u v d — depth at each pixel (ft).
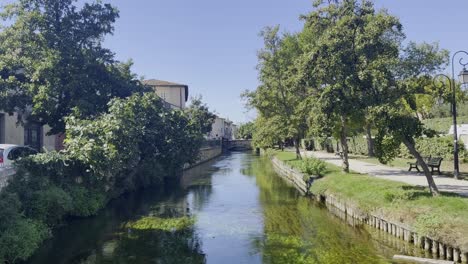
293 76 76.02
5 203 42.63
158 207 73.26
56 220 55.62
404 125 45.93
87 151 64.64
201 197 85.30
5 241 39.50
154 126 99.60
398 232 45.24
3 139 97.96
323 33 66.28
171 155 105.09
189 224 58.70
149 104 98.94
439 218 39.81
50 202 52.13
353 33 57.11
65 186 62.28
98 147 65.82
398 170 82.94
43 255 43.93
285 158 156.04
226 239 49.75
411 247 41.88
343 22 57.67
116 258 43.09
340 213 61.93
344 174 75.82
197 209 70.95
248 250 44.73
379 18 55.11
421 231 40.50
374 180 64.03
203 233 53.11
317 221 57.41
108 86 90.02
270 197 83.05
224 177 126.72
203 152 202.28
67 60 81.10
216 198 83.66
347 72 55.72
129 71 104.47
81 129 69.21
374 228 50.78
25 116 96.02
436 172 73.82
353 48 56.59
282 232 51.98
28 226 44.09
